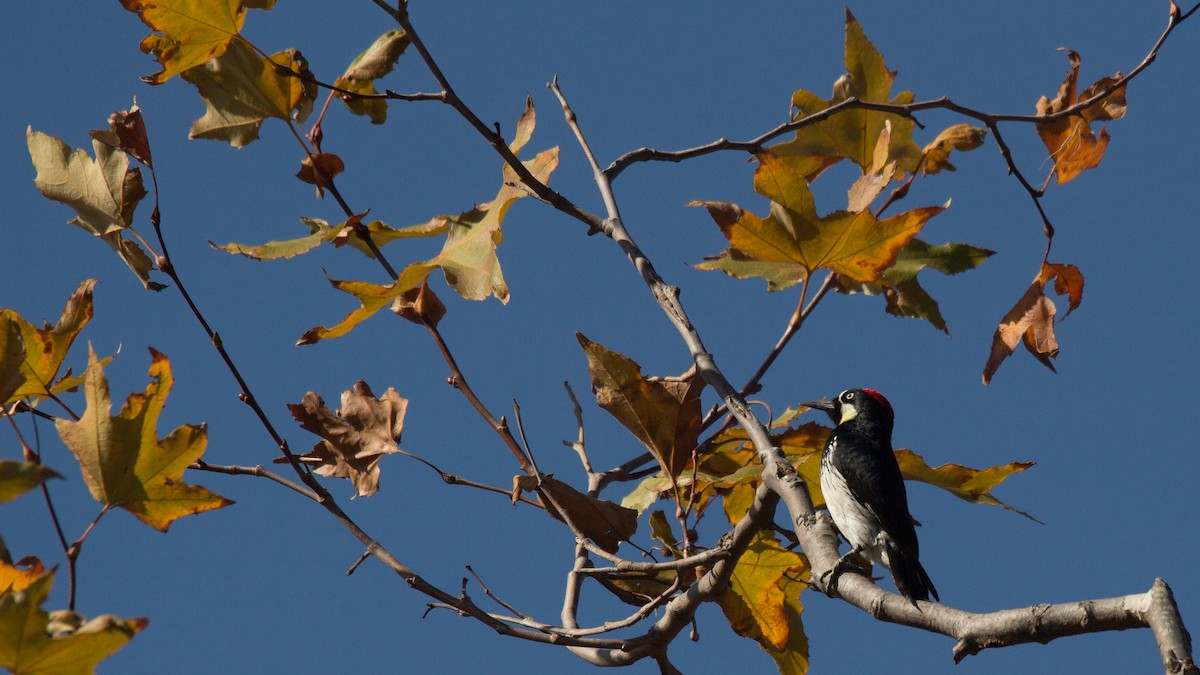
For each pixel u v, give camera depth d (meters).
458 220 11.59
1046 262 12.23
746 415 10.62
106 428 7.95
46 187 10.82
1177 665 6.16
